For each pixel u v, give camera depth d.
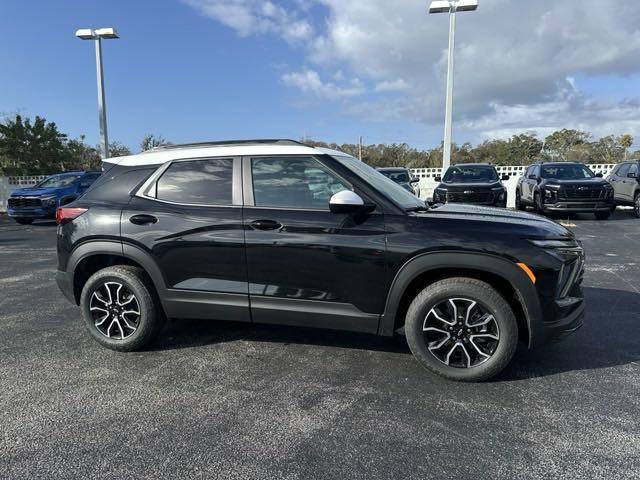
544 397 3.05
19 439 2.62
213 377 3.40
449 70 17.20
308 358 3.73
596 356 3.70
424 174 20.77
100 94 19.45
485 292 3.12
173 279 3.68
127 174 3.92
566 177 13.05
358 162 3.99
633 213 13.67
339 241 3.30
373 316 3.34
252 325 4.54
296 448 2.51
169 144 4.12
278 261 3.43
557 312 3.11
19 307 5.26
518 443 2.54
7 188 23.34
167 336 4.26
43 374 3.47
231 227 3.51
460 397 3.06
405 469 2.33
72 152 29.88
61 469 2.35
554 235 3.17
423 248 3.15
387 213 3.29
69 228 3.92
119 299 3.87
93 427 2.74
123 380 3.37
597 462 2.36
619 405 2.94
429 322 3.30
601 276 6.30
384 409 2.92
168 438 2.62
